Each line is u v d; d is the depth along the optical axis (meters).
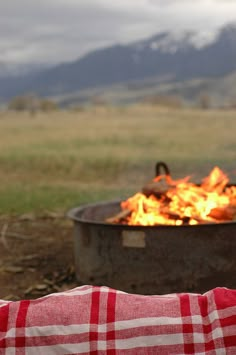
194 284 5.31
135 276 5.42
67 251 7.59
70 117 76.06
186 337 2.60
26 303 2.80
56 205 11.23
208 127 48.88
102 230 5.54
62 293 2.86
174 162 21.97
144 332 2.62
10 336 2.66
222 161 21.84
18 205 11.13
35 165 22.23
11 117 78.69
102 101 149.12
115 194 13.31
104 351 2.60
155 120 63.59
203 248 5.27
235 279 5.36
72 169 20.70
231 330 2.58
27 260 7.16
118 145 31.92
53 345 2.64
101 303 2.74
